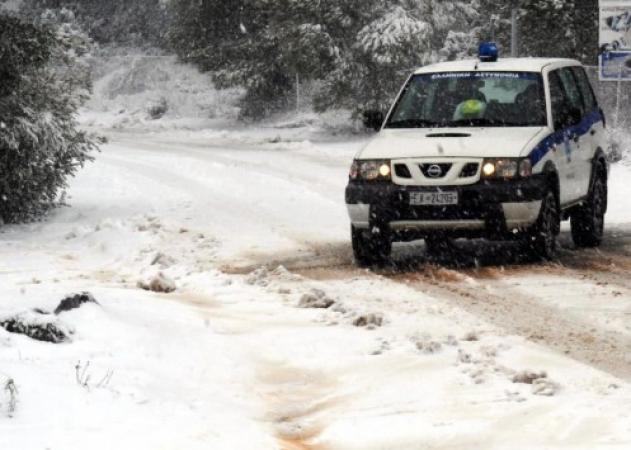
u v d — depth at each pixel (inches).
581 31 1764.3
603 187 835.4
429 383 449.7
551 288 642.8
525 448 370.3
